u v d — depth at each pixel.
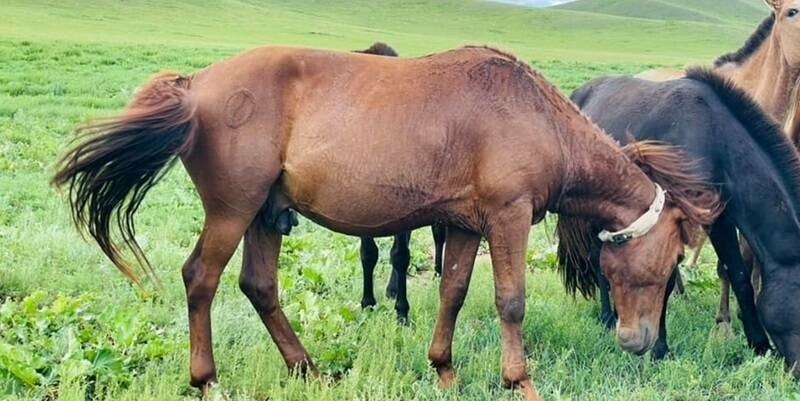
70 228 7.86
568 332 5.72
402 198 4.36
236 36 44.00
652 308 4.73
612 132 6.11
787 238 5.14
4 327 5.30
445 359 4.83
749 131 5.38
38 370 4.59
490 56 4.52
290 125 4.38
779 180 5.22
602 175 4.63
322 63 4.46
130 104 4.36
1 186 9.55
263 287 4.77
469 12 83.88
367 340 5.31
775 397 4.69
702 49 56.19
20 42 27.91
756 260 6.04
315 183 4.34
